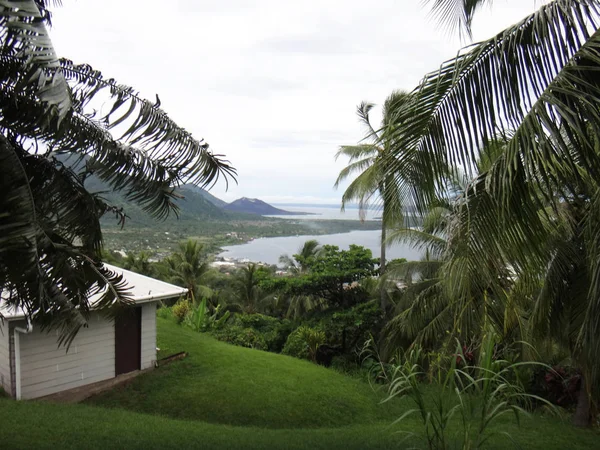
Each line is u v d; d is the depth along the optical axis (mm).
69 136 4434
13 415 6559
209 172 4715
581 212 5426
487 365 3686
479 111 2920
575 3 2627
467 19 4820
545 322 6949
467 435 3820
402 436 6508
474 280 3824
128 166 4965
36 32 2219
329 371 11180
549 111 2623
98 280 5449
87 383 9156
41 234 4156
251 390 9180
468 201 3326
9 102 3670
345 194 14398
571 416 8383
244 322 17500
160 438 6070
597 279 3838
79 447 5480
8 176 3480
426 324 11055
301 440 6375
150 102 4379
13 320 7840
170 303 26156
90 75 4238
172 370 10211
